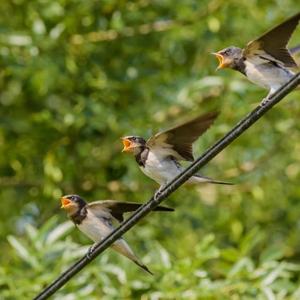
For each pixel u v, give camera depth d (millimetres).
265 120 15656
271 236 16609
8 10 16172
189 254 15211
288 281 12008
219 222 15852
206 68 15500
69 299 12000
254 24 15742
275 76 9141
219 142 7949
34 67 15102
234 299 11891
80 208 9859
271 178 16031
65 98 16281
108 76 16078
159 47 16203
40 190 16281
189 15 15641
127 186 15797
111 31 15734
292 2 15828
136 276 12383
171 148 9227
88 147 16000
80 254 12289
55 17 15672
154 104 15625
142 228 15156
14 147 16391
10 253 14875
